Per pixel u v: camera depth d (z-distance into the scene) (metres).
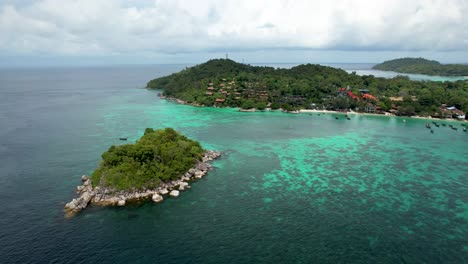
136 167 99.62
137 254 68.25
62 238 73.50
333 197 96.56
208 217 83.62
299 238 75.12
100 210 86.19
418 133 182.12
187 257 67.62
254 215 85.06
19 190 97.25
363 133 180.62
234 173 115.19
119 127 183.00
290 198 95.50
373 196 97.56
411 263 67.25
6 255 67.38
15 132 168.38
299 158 133.00
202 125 195.00
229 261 66.69
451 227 80.75
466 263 67.25
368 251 70.75
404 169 121.06
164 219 82.31
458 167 123.50
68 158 126.12
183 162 112.25
